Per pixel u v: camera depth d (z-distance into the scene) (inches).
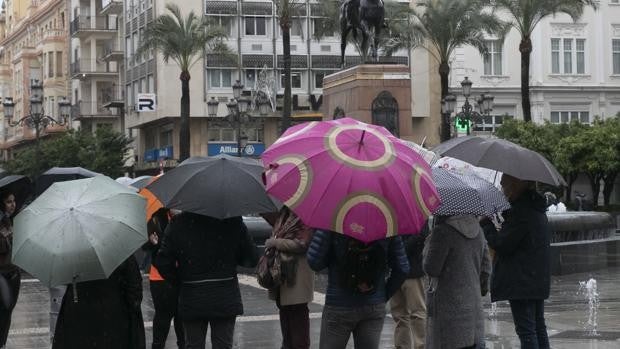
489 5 1819.6
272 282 319.9
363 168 226.4
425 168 237.9
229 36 2175.2
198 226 289.1
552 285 681.0
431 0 1765.5
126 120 2475.4
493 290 315.6
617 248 845.2
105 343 254.2
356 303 247.6
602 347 405.1
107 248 238.5
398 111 870.4
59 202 244.8
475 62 2261.3
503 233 307.6
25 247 239.6
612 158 1740.9
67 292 256.8
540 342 328.8
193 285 288.5
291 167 228.8
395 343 361.1
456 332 284.0
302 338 335.9
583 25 2298.2
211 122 2033.7
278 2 1646.2
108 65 2667.3
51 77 3002.0
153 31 1855.3
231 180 287.4
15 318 547.5
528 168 285.4
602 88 2303.2
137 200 253.3
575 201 1792.6
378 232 223.3
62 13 3046.3
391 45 1803.6
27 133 3129.9
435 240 284.8
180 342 384.8
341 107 907.4
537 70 2277.3
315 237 248.2
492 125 2268.7
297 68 2224.4
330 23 1691.7
